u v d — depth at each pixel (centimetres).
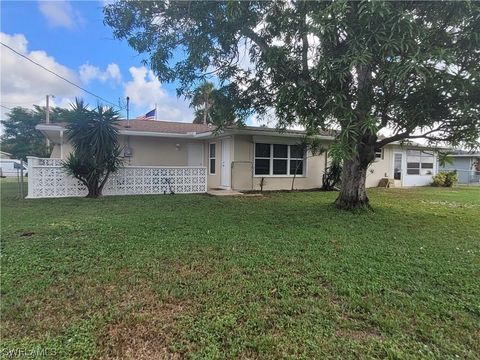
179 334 246
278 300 305
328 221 702
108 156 1060
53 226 603
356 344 238
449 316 283
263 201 1030
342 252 467
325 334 250
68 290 319
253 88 909
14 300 295
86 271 370
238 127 1055
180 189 1260
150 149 1455
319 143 1346
